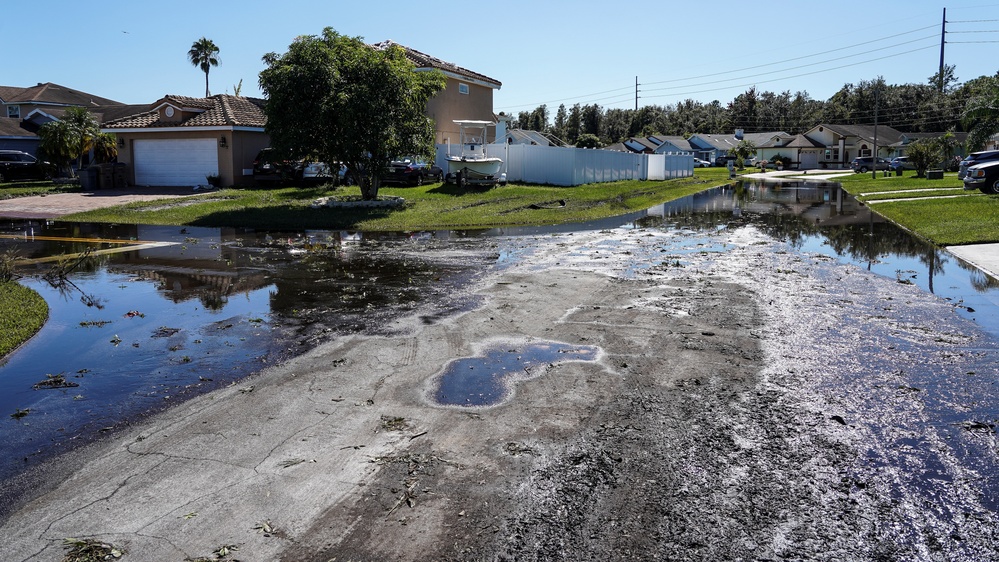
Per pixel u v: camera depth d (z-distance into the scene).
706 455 4.68
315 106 20.11
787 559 3.54
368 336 7.61
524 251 13.72
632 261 12.48
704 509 4.01
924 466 4.51
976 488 4.23
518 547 3.64
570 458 4.63
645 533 3.77
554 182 30.73
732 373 6.30
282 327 8.03
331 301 9.37
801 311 8.60
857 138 79.44
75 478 4.41
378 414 5.39
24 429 5.21
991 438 4.91
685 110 124.06
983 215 17.64
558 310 8.73
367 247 14.42
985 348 7.00
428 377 6.25
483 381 6.14
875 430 5.06
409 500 4.10
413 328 7.93
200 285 10.55
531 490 4.21
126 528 3.83
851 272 11.29
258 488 4.25
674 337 7.48
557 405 5.57
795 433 5.02
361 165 22.02
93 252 13.93
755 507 4.03
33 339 7.66
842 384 6.00
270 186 29.88
